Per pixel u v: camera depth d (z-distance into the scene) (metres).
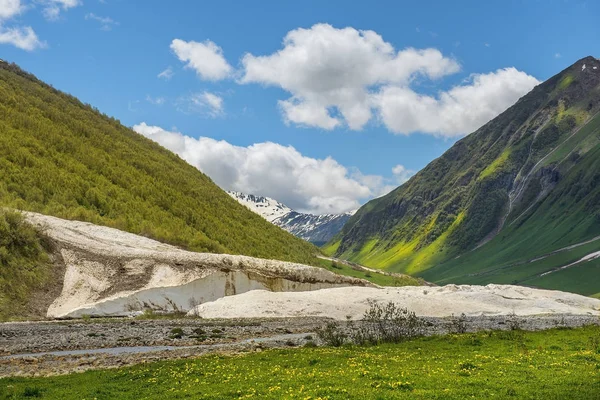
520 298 91.19
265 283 85.88
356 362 31.72
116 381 29.14
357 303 75.75
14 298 63.84
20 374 32.50
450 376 26.12
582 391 22.50
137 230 100.69
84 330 51.88
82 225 89.19
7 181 93.44
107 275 74.00
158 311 70.94
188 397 23.48
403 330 49.22
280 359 34.50
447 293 90.44
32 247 72.69
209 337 49.28
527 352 35.72
